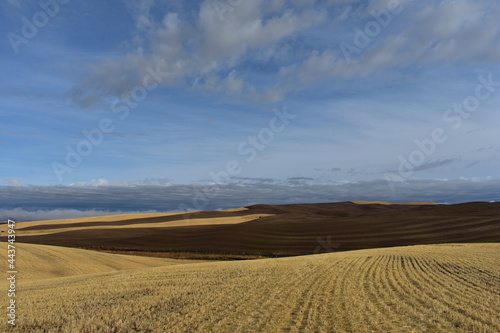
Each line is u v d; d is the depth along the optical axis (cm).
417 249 4462
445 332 1073
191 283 2061
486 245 5025
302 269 2636
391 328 1116
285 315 1280
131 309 1411
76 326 1156
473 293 1647
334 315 1272
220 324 1177
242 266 2925
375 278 2136
